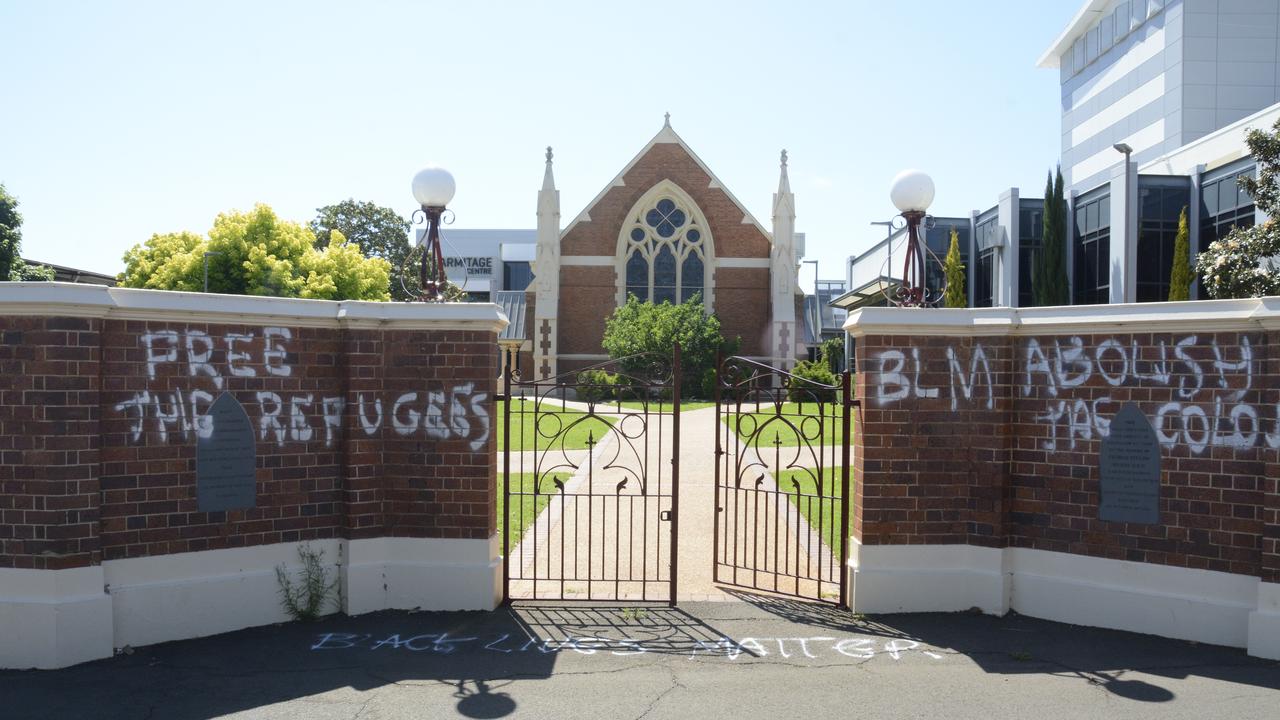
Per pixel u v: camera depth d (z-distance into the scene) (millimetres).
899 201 7711
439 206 7613
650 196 42531
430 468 7012
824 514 11234
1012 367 6914
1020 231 40062
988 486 6922
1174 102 41312
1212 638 6133
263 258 37125
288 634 6453
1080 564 6664
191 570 6363
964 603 6973
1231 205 30203
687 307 38750
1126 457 6465
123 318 6090
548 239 41594
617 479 13930
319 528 6906
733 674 5668
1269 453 5883
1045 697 5250
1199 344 6191
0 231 34656
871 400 6996
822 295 72438
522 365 42062
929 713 5023
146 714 4996
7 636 5742
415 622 6738
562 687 5430
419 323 6969
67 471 5770
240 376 6574
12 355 5758
